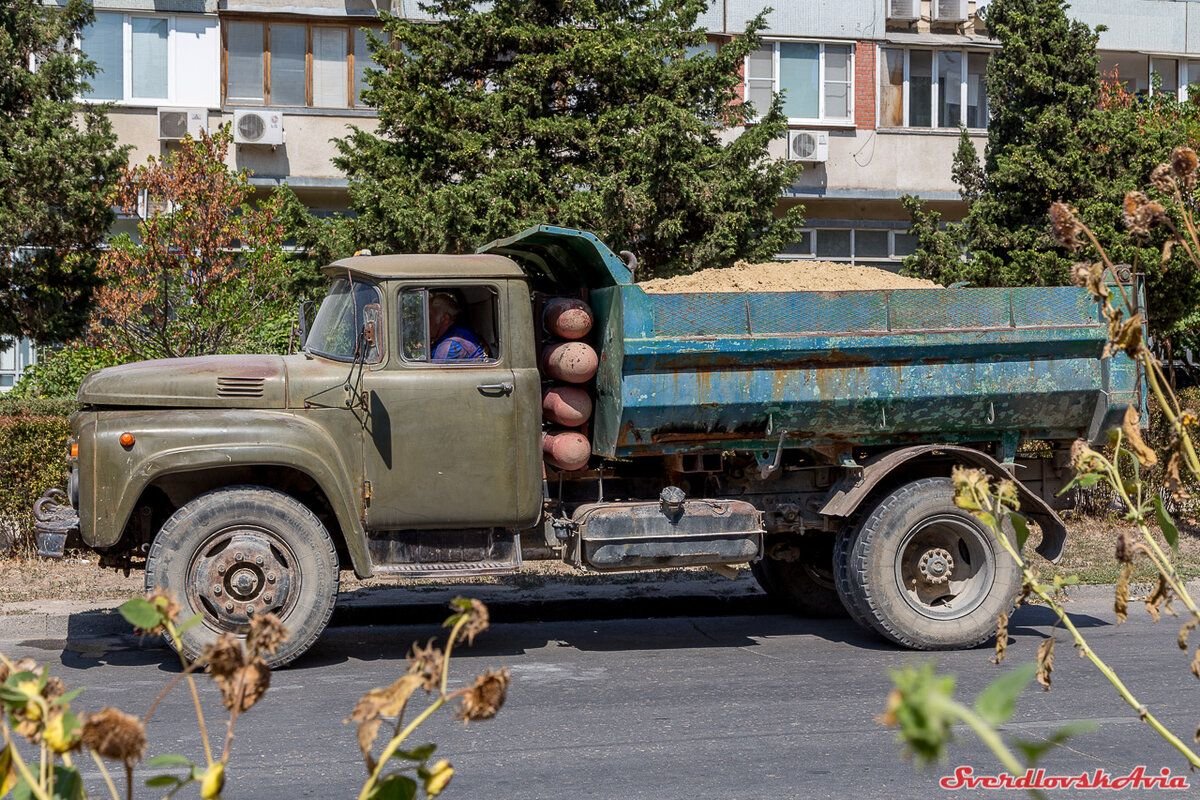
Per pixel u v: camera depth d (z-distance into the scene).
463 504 7.67
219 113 19.44
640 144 12.22
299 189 19.83
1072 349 8.16
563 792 4.96
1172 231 2.81
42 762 1.68
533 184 12.42
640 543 7.72
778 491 8.45
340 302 7.98
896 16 21.64
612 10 13.55
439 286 7.73
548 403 8.01
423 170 12.70
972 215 13.70
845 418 8.00
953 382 8.05
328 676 7.25
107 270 13.73
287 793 5.00
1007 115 13.89
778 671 7.35
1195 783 5.08
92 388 7.44
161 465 7.27
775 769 5.27
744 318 7.78
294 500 7.40
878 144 21.70
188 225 14.08
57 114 11.38
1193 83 22.55
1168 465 2.63
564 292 8.54
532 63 12.83
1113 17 22.53
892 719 1.18
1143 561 10.85
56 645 8.24
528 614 9.49
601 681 7.07
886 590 7.92
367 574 7.52
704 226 12.91
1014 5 13.98
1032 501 8.32
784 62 21.31
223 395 7.48
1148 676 6.99
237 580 7.20
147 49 19.22
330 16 19.58
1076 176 12.99
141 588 9.74
